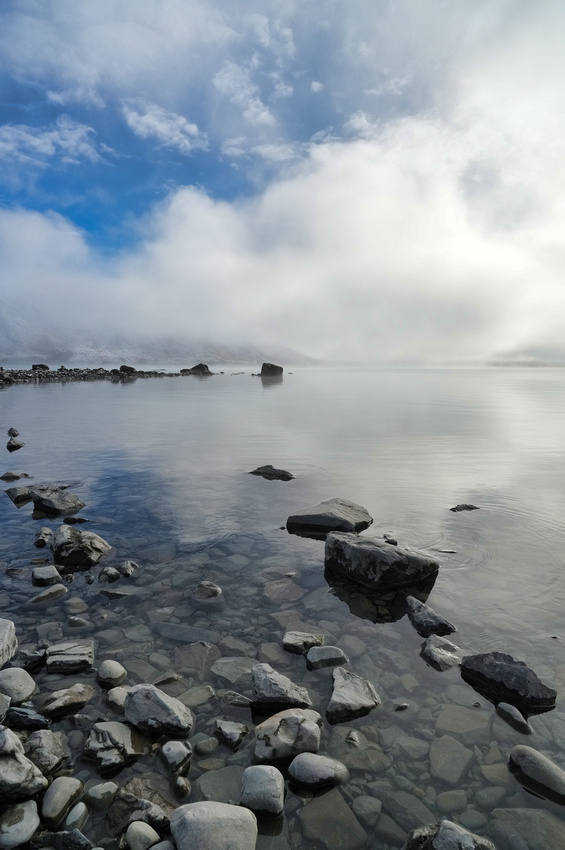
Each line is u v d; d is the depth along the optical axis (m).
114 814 2.97
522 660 4.28
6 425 20.56
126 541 7.64
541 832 2.85
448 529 8.09
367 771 3.29
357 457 14.16
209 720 3.80
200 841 2.65
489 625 5.16
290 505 9.51
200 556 7.10
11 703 3.94
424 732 3.64
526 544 7.42
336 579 6.41
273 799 2.97
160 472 12.19
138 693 3.85
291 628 5.18
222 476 11.80
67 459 13.72
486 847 2.65
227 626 5.21
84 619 5.31
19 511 9.07
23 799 3.02
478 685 4.20
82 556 6.84
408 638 5.00
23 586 6.09
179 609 5.56
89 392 42.28
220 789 3.16
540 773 3.17
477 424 21.81
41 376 62.22
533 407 30.97
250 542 7.66
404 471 12.39
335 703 3.83
